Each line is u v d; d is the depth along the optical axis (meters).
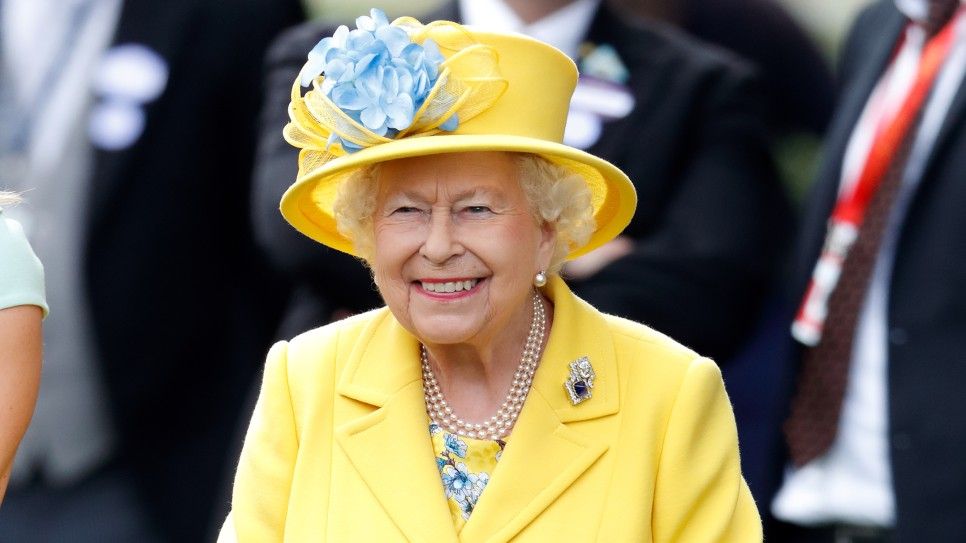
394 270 14.70
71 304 25.45
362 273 22.62
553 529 14.89
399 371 15.44
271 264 23.89
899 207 22.69
